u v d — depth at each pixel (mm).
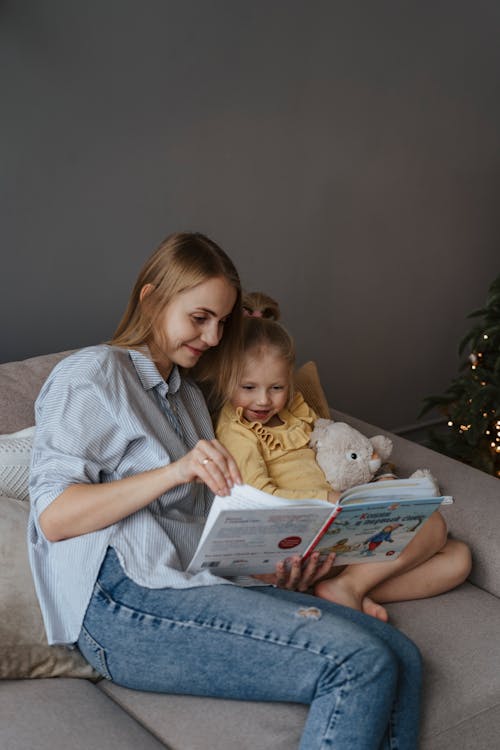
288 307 3002
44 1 2145
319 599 1535
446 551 1793
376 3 2891
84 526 1393
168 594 1382
